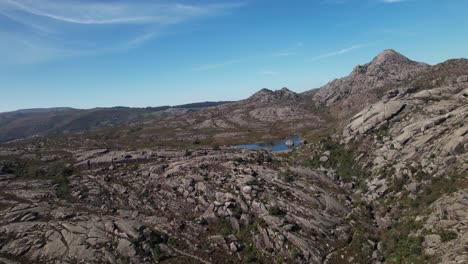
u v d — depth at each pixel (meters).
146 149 93.19
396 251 43.03
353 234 50.34
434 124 62.28
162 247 50.16
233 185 63.25
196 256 48.84
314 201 58.00
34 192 62.78
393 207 52.94
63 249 47.03
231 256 49.09
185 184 65.50
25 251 46.56
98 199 62.94
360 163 70.38
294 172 69.06
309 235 50.19
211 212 57.03
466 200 41.84
